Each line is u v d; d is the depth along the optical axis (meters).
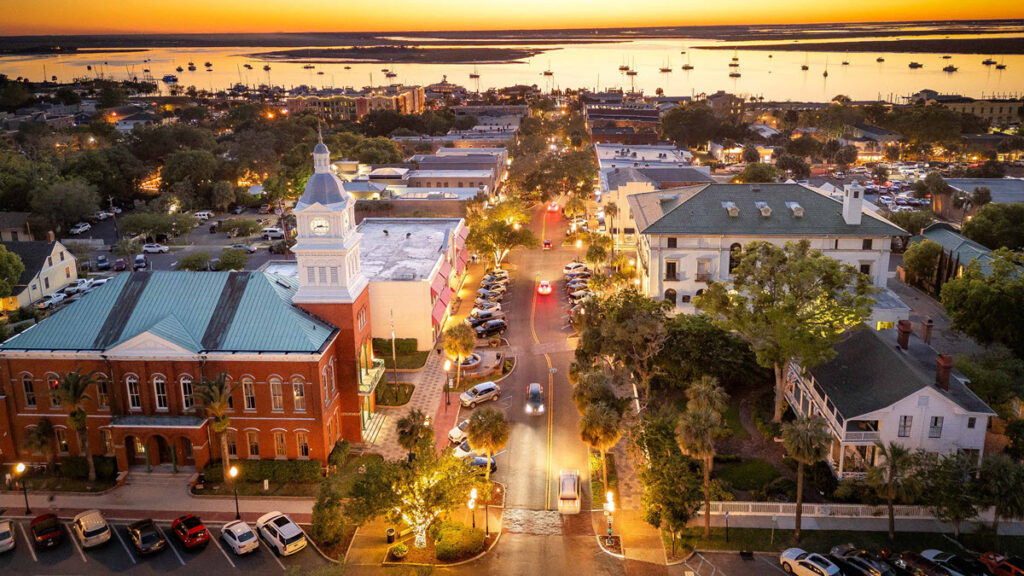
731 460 69.06
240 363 65.81
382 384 84.44
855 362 69.69
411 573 55.03
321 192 69.50
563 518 62.12
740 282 72.25
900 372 64.31
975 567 53.16
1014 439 66.81
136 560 56.91
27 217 154.88
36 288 117.12
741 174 185.62
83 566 56.19
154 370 66.50
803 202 97.12
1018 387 71.75
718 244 94.56
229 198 183.38
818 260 69.25
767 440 72.56
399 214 159.00
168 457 69.12
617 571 55.62
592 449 71.75
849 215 92.69
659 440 61.88
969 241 112.38
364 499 55.09
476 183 181.25
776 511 61.72
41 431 67.38
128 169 196.88
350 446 71.56
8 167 181.00
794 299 67.56
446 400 80.69
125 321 69.06
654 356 81.31
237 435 67.81
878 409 62.00
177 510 63.09
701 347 80.31
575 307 105.06
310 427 66.81
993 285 83.75
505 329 102.19
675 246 95.38
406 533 60.47
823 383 68.94
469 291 118.94
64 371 67.25
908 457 56.56
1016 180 173.12
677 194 108.69
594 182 186.38
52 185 164.25
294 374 65.69
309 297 70.94
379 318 94.06
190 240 157.88
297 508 63.31
